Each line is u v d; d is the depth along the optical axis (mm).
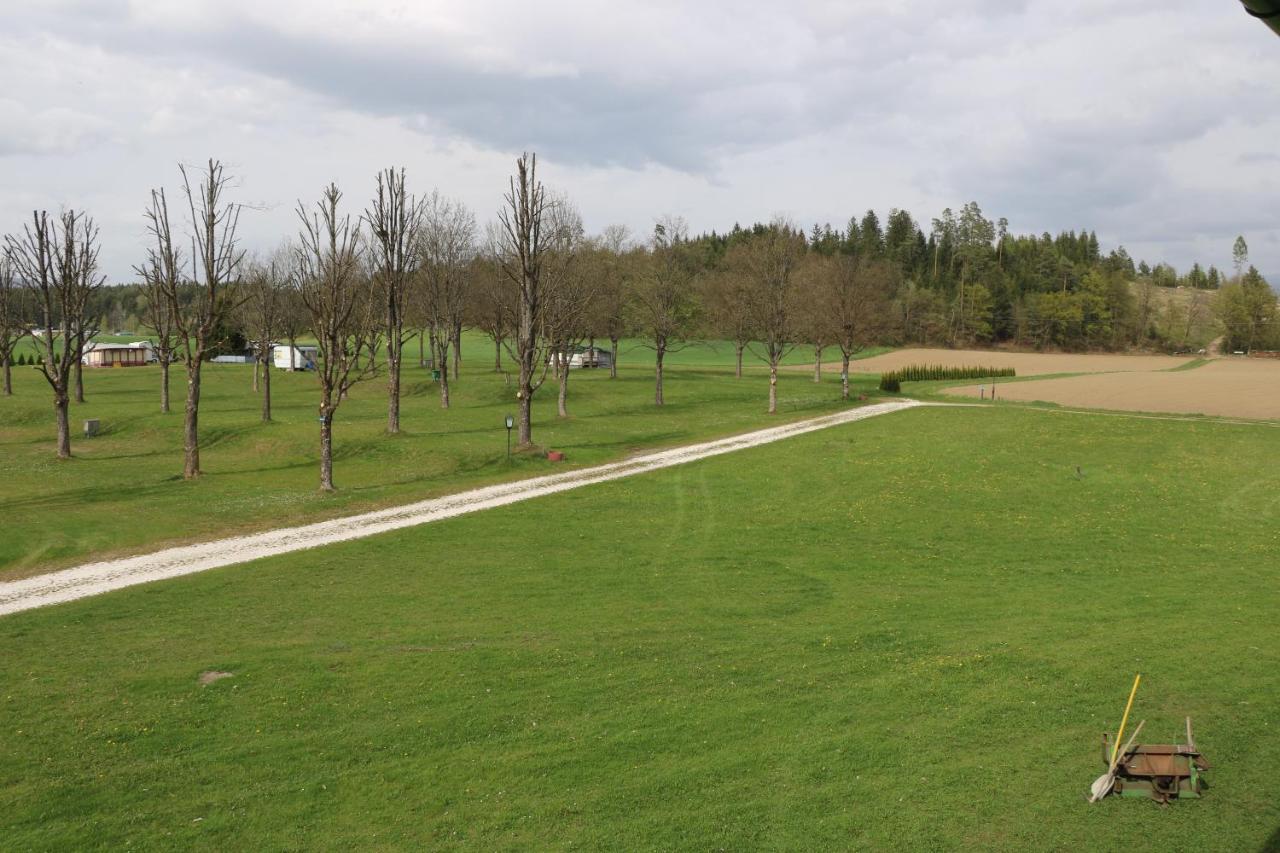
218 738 15922
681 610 23438
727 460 47375
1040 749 14883
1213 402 74188
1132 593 24547
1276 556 28781
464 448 49562
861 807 13336
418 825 13227
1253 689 16984
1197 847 11938
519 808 13594
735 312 96750
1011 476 42000
